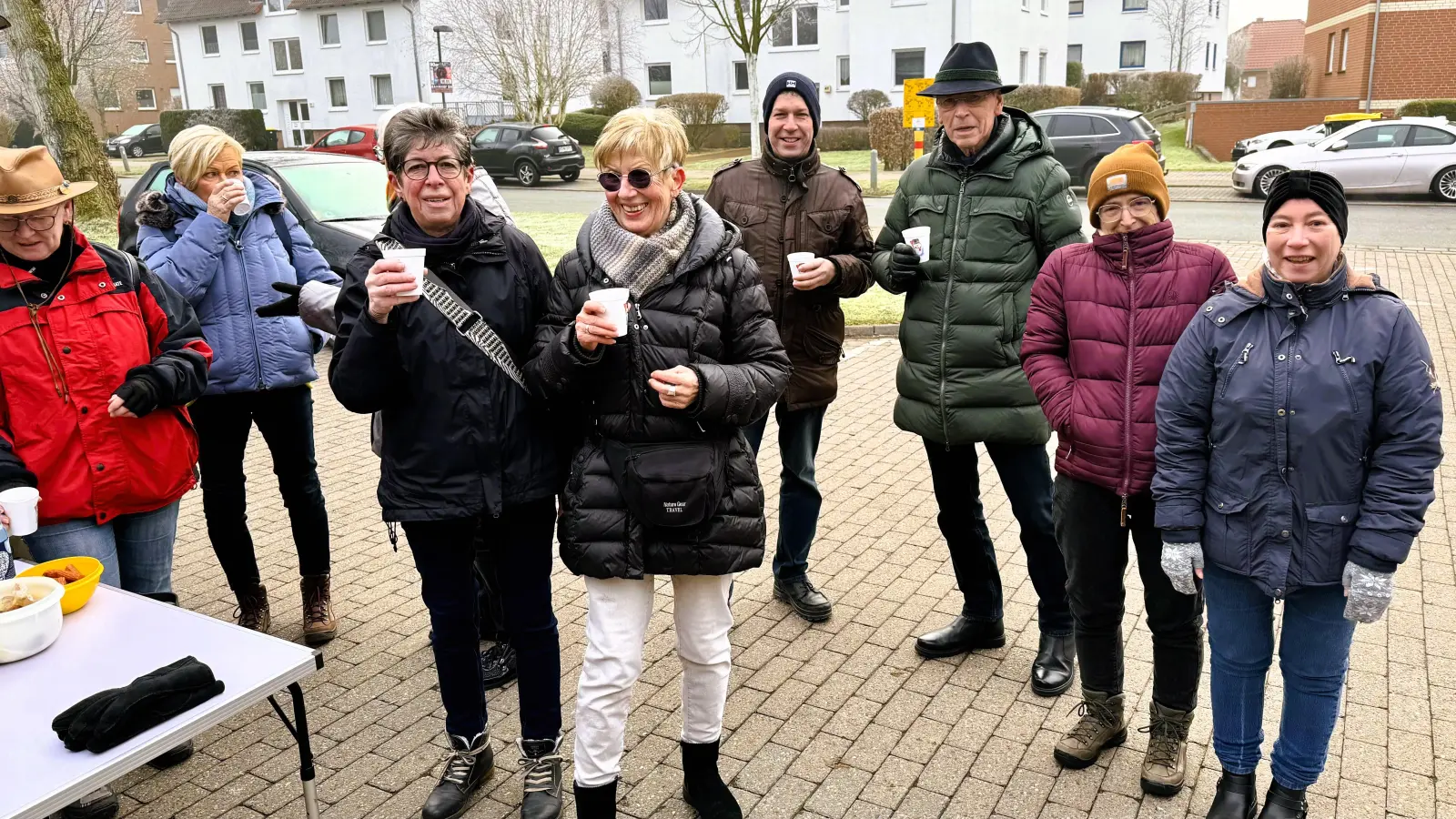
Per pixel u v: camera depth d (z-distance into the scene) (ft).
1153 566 9.75
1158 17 132.16
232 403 12.61
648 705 11.98
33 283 9.68
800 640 13.46
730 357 9.27
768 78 116.06
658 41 121.60
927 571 15.62
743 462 9.12
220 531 13.08
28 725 6.77
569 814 10.07
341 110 139.03
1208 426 8.81
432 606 9.71
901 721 11.52
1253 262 41.39
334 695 12.33
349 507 18.95
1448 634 13.26
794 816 9.92
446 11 111.04
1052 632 12.22
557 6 100.94
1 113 104.22
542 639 9.75
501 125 83.41
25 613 7.61
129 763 6.49
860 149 100.17
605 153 8.76
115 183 53.26
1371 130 60.29
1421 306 33.65
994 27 102.37
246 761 11.01
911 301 12.03
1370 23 94.73
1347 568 8.17
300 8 135.54
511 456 9.18
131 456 10.21
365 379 8.77
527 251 9.51
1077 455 9.78
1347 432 8.06
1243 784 9.42
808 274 12.07
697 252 8.88
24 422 9.70
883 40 104.99
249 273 12.36
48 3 90.43
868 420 23.86
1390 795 10.02
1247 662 9.07
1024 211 11.30
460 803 10.00
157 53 175.73
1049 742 11.09
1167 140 103.60
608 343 8.27
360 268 9.05
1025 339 10.34
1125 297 9.48
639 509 8.64
